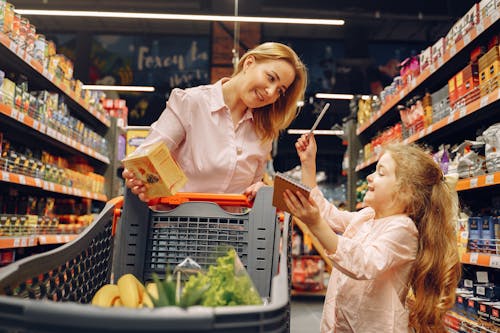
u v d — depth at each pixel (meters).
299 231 6.91
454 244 1.67
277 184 1.25
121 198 1.62
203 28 11.16
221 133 1.77
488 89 2.59
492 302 2.50
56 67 4.13
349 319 1.57
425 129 3.44
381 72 11.02
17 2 10.12
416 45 11.24
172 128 1.75
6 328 0.71
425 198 1.63
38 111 3.69
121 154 6.14
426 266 1.59
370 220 1.72
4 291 0.93
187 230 1.52
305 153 1.97
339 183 10.20
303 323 4.35
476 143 2.76
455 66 3.34
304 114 10.48
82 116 5.39
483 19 2.60
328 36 11.30
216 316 0.71
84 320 0.68
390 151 1.68
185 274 1.39
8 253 3.51
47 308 0.69
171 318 0.68
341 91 10.73
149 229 1.53
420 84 3.77
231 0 10.64
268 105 1.86
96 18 10.60
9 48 3.09
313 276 6.34
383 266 1.41
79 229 4.79
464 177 2.80
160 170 1.36
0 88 3.01
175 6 10.53
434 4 10.25
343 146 10.32
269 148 1.91
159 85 10.91
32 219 3.73
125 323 0.68
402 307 1.53
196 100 1.76
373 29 11.08
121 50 11.03
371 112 5.24
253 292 0.99
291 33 11.27
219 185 1.78
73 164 5.16
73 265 1.26
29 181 3.53
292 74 1.73
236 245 1.51
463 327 2.63
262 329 0.74
